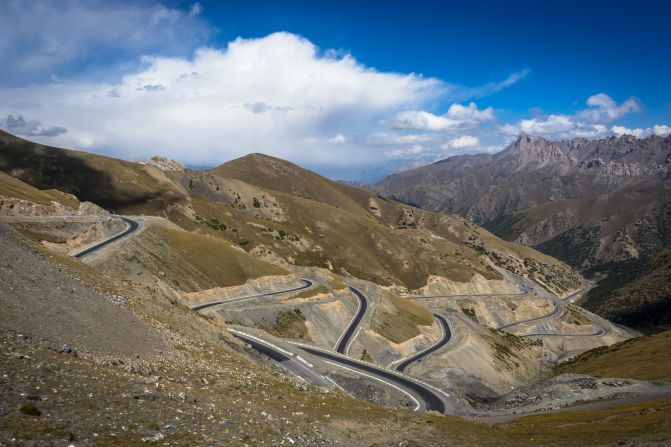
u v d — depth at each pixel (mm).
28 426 20797
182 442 24297
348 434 37188
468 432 45625
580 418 62281
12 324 32688
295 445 29484
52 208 122438
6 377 24984
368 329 139125
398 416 47688
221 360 50406
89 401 25703
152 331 46688
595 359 153625
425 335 156500
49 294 40000
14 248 46531
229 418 30938
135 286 66250
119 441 22172
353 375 94438
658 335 154750
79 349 34531
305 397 47125
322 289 155875
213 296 119438
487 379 137625
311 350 111000
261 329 110875
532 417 69625
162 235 128250
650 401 72125
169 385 34219
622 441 41625
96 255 98688
